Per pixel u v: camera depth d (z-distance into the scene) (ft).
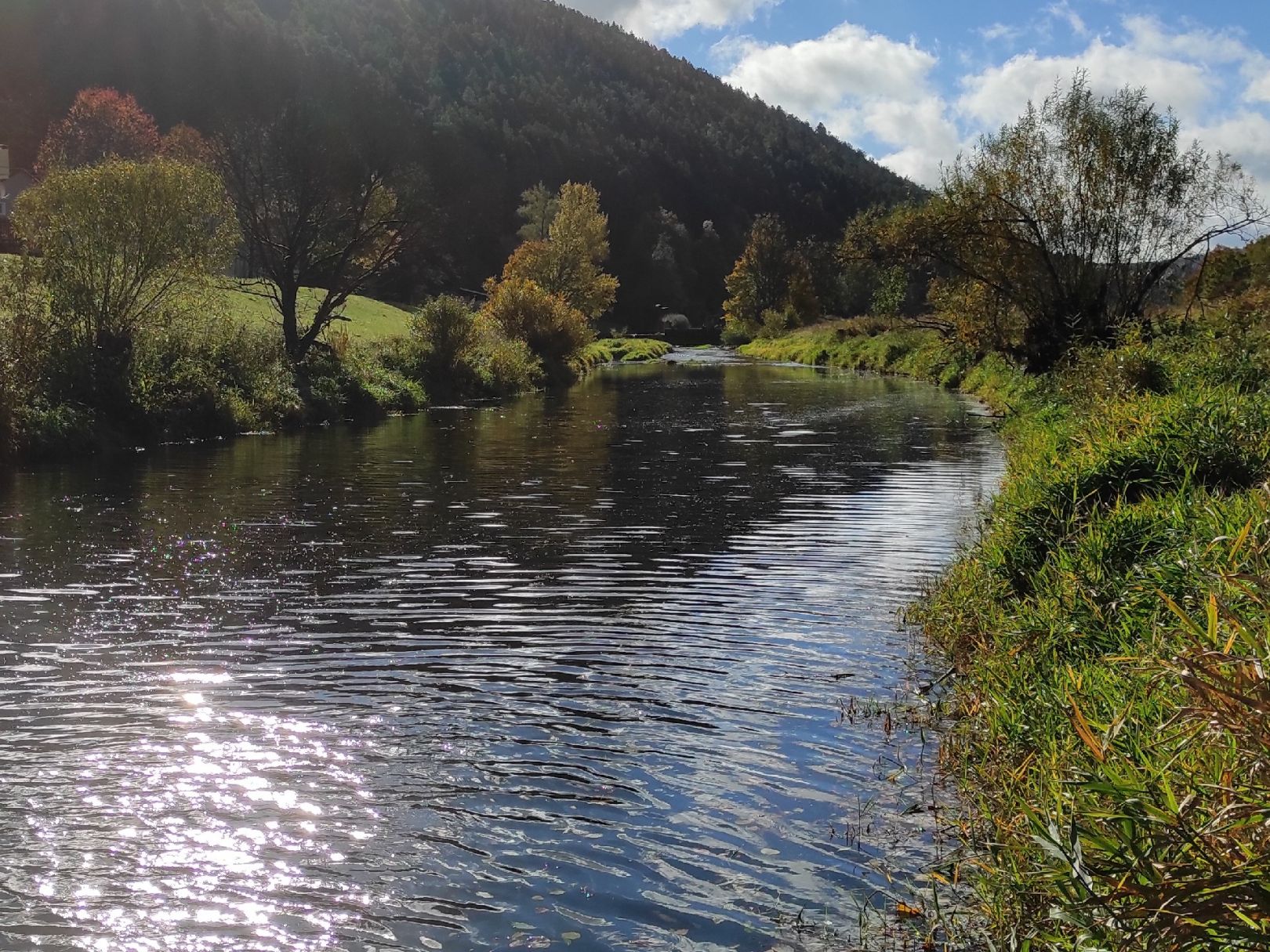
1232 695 11.31
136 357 91.81
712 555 43.57
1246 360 51.24
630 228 549.13
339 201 126.41
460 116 540.11
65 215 89.25
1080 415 59.11
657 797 20.80
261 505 56.49
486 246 441.68
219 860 18.30
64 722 24.76
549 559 42.91
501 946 15.80
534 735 24.03
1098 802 14.62
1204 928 10.57
